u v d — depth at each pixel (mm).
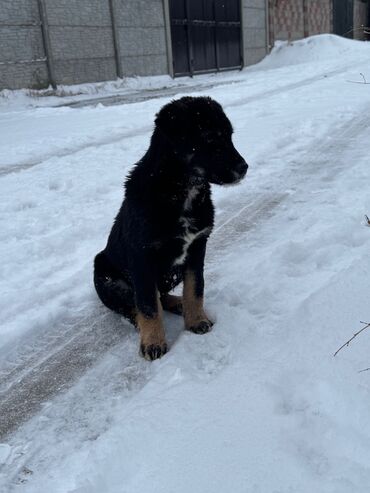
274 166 1755
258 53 7832
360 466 505
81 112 3461
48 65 4922
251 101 3139
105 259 914
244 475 512
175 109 752
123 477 539
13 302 989
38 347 873
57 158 2084
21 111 3842
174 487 509
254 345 746
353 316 753
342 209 1277
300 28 8883
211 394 642
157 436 580
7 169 1987
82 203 1525
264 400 619
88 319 952
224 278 1012
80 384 755
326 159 1777
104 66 5508
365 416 564
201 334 811
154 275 788
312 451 536
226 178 769
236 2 7145
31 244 1246
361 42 7805
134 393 720
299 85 3840
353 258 979
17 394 748
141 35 5863
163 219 746
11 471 595
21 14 4641
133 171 822
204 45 6711
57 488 556
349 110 2547
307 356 688
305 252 1045
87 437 641
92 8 5270
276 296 886
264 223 1289
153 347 790
